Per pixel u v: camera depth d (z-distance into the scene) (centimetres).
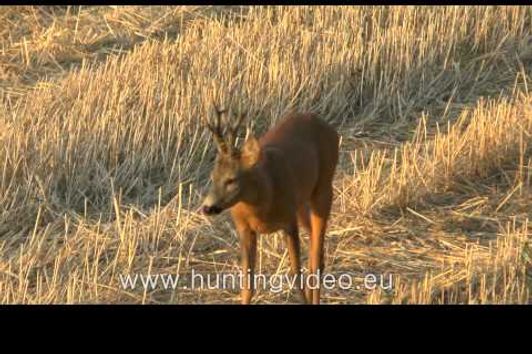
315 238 2681
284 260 2808
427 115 3769
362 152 3525
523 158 3450
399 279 2673
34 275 2783
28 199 3144
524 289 2573
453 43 4141
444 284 2666
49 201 3170
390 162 3438
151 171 3394
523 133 3538
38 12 4678
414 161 3266
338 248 2894
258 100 3744
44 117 3562
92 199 3234
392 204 3125
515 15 4284
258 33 4131
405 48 4009
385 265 2809
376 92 3856
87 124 3466
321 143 2677
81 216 3123
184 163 3409
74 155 3334
